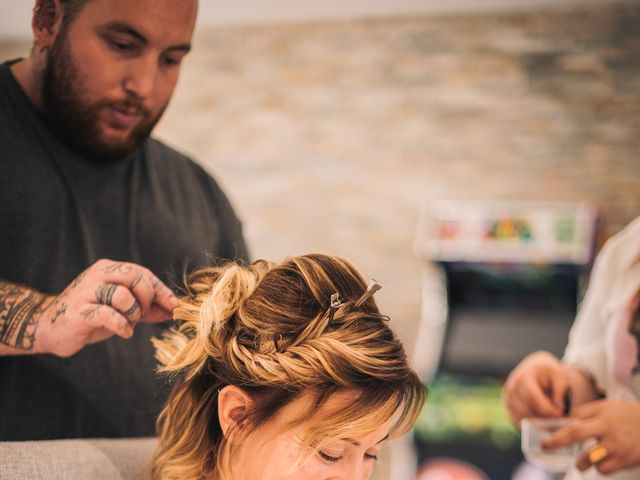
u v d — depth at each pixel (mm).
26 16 3123
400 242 4016
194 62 4297
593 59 3785
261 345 1068
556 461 1442
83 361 1348
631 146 3744
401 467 3145
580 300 3291
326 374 1021
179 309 1160
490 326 3396
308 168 4148
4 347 1154
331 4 3922
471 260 3404
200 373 1167
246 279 1139
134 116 1319
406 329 3980
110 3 1239
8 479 1089
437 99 3980
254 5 3951
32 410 1303
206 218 1590
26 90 1352
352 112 4090
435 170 3980
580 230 3348
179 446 1156
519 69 3875
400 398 1061
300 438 1027
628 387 1580
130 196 1449
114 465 1224
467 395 3133
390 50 4047
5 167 1297
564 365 1701
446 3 3854
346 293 1120
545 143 3842
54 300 1171
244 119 4238
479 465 3062
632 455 1387
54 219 1342
